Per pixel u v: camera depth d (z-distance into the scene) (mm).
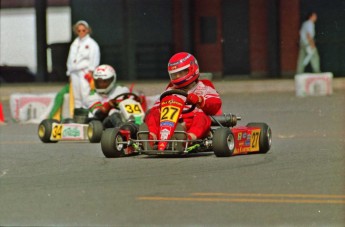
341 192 20641
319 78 62219
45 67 82188
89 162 27547
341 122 44031
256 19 79500
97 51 45031
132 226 17391
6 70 83250
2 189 22266
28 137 39469
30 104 48906
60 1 82188
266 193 20609
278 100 59656
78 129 35281
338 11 76438
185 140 26516
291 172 24141
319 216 17953
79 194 21094
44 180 23719
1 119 49281
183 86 28312
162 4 81188
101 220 17969
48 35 82500
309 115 48312
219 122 28906
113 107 35312
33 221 18062
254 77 79688
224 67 80688
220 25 80438
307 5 77312
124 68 82375
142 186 22031
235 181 22516
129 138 28875
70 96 46094
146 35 81938
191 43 80562
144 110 35812
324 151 29969
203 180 22766
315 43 76938
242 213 18328
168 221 17703
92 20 82500
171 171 24625
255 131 29266
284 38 78125
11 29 83562
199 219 17828
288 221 17562
